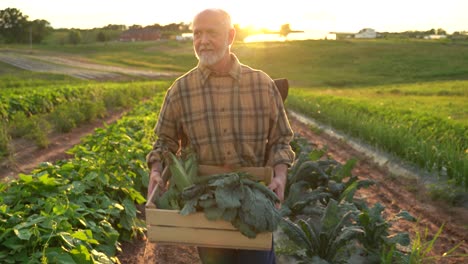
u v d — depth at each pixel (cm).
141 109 1457
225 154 276
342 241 416
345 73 7469
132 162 659
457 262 477
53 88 2344
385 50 9488
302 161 643
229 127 272
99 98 2006
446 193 679
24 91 1992
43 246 354
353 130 1247
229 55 272
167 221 252
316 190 562
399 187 776
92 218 466
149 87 3266
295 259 453
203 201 243
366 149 1075
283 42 11412
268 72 7738
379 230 450
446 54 8831
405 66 7719
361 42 11131
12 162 915
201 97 272
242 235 247
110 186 532
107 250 423
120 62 9506
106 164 592
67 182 505
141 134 898
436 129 1074
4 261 335
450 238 547
